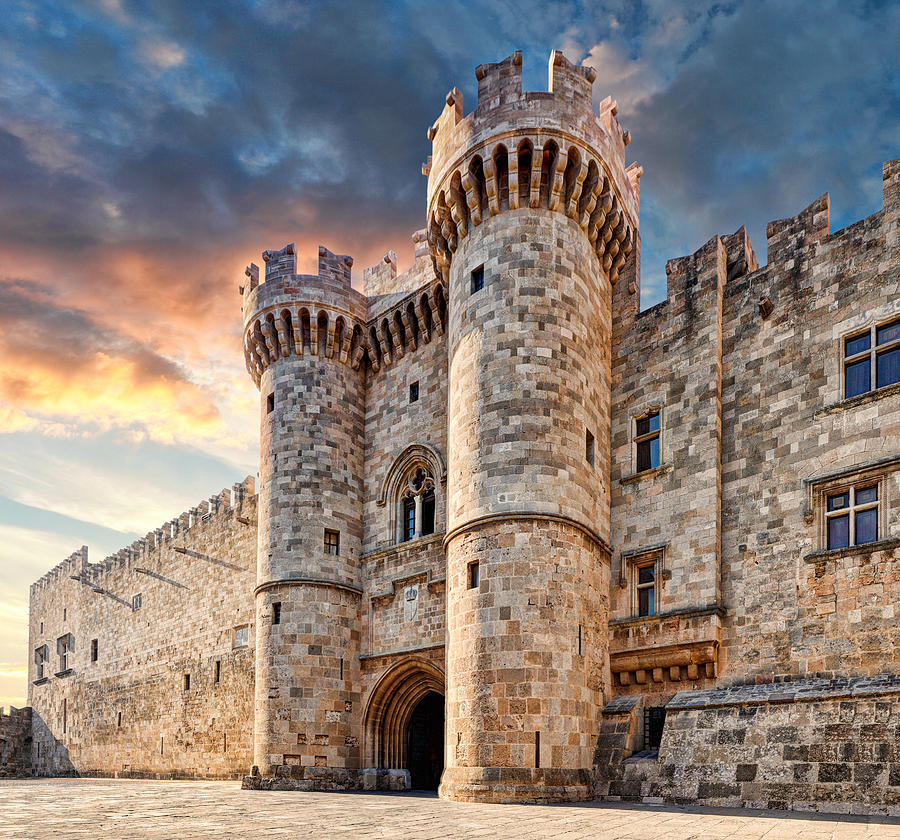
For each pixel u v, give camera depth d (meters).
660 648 27.30
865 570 23.36
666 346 30.89
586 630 27.36
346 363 41.53
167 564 59.91
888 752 19.61
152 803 24.84
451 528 29.34
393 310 40.03
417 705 37.91
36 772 78.38
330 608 37.28
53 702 76.62
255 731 36.59
